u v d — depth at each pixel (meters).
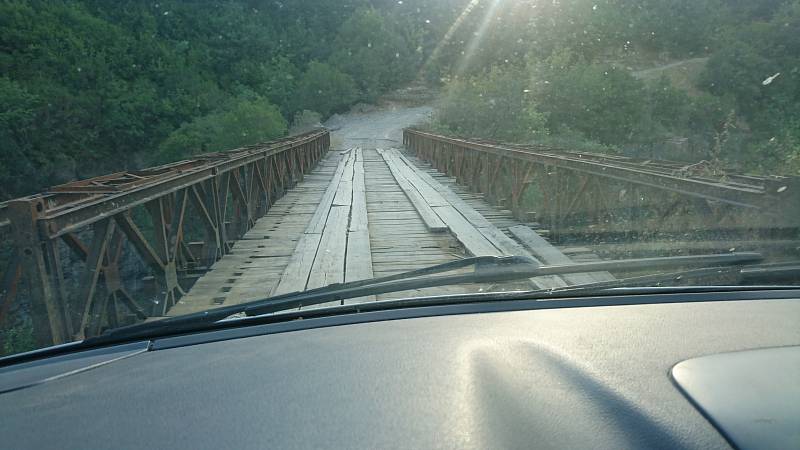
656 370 1.31
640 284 2.41
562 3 57.31
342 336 1.73
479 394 1.21
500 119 26.00
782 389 1.14
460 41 76.31
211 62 73.19
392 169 17.92
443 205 9.57
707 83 49.06
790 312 1.86
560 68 31.27
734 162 15.00
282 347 1.65
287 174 12.91
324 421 1.12
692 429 1.00
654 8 78.06
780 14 49.88
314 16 91.81
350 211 9.06
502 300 2.12
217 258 6.14
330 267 5.36
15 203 3.04
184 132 48.91
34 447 1.08
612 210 6.37
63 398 1.33
